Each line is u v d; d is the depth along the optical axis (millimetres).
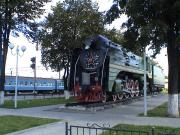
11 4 29953
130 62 36062
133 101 35531
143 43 20953
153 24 19859
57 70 43594
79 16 41188
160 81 61719
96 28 41438
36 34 33156
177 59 22438
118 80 31422
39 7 32094
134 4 20250
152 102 35469
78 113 23266
